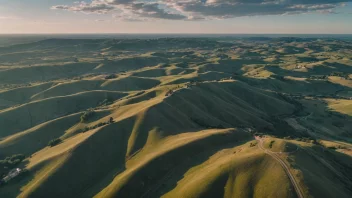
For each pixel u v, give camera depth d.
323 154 135.75
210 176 108.81
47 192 122.38
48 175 129.50
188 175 119.31
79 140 156.12
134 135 159.38
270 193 96.88
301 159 114.50
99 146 150.88
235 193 102.00
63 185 126.81
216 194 103.44
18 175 134.75
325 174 113.12
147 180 119.69
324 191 97.19
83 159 141.38
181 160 129.12
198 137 142.38
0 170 144.00
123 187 115.88
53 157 143.50
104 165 141.62
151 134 158.62
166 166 125.88
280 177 100.50
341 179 115.75
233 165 110.88
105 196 114.19
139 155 144.88
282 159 111.12
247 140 146.00
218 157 126.25
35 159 153.62
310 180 99.69
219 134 146.88
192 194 103.38
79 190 126.62
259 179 103.94
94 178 133.88
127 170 131.12
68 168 134.75
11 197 122.81
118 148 153.25
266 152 116.25
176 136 156.25
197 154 133.00
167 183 118.25
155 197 112.06
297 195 93.88
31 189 122.50
